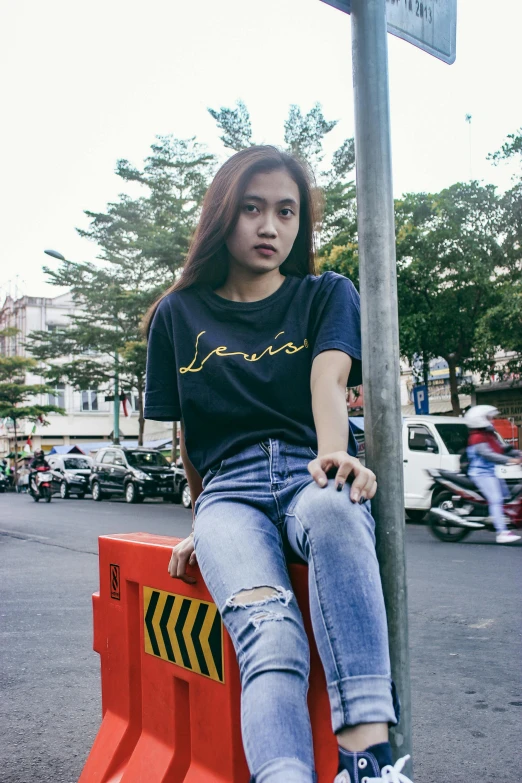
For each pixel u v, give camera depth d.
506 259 14.25
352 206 18.78
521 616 5.15
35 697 3.68
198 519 1.44
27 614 5.55
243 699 1.20
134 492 19.47
